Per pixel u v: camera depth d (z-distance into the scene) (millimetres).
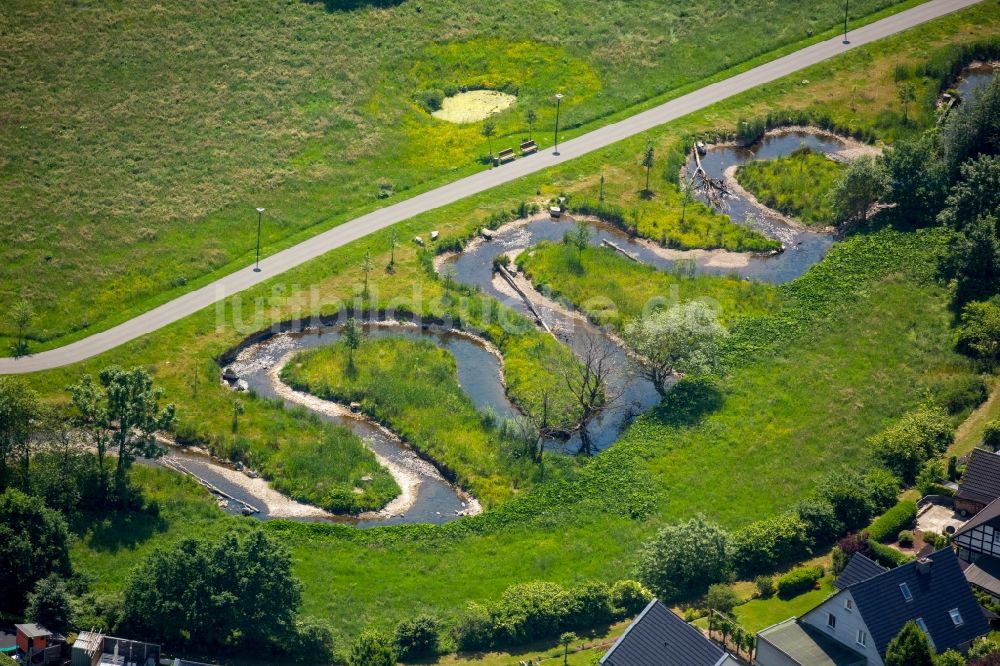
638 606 126938
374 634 121438
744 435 149250
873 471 141000
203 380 158375
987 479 133375
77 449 141750
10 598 126312
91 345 164125
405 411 154750
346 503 142625
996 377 154000
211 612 121938
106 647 120500
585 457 147875
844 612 114938
